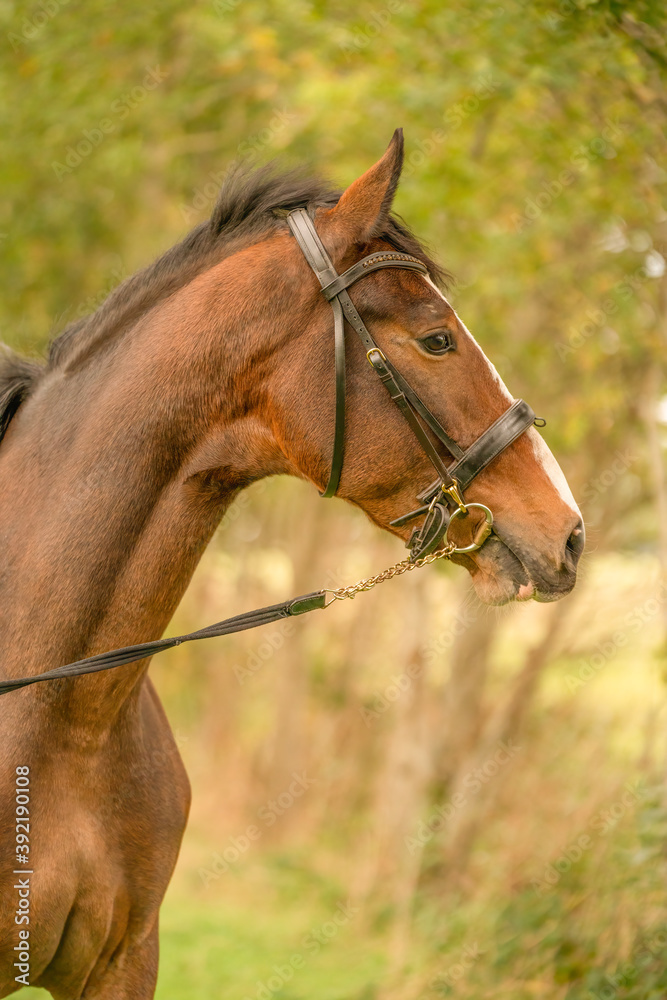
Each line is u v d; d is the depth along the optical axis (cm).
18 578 436
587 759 1105
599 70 853
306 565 1795
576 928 830
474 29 916
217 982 1041
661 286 985
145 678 513
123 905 458
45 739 428
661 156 898
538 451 446
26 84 1377
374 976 1019
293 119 1155
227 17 1121
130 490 431
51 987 469
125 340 452
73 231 1628
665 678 862
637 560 1174
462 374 434
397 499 441
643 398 1045
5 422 475
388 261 430
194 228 468
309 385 429
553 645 1204
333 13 1048
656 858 784
